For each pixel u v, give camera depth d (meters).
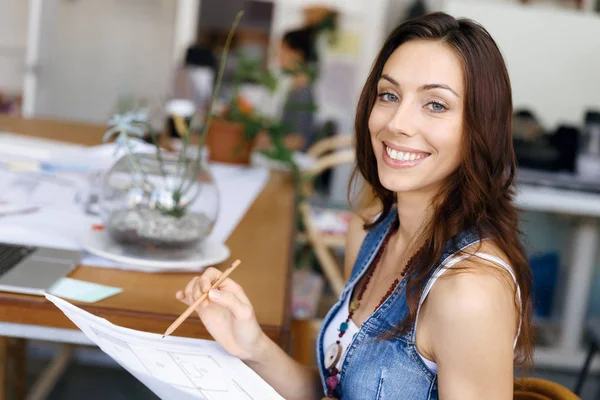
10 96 5.31
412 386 1.06
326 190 5.34
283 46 4.57
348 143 3.64
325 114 5.50
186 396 1.10
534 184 3.40
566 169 3.46
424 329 1.03
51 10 5.51
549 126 3.72
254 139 2.89
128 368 1.11
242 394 1.05
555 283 3.59
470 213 1.09
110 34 5.87
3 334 1.26
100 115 5.96
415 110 1.09
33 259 1.41
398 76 1.10
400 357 1.06
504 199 1.13
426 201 1.16
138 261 1.46
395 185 1.12
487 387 0.96
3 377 2.07
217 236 1.83
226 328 1.13
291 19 5.53
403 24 1.14
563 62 3.68
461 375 0.97
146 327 1.25
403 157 1.11
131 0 5.85
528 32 3.67
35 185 2.09
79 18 5.81
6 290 1.25
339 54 5.46
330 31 5.40
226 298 1.09
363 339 1.12
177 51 5.75
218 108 2.90
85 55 5.87
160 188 1.47
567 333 3.48
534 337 1.21
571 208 3.26
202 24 5.68
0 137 2.78
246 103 2.90
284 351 1.27
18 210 1.78
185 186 1.49
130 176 1.48
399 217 1.21
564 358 3.45
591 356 2.47
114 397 2.69
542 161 3.44
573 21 3.65
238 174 2.75
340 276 3.13
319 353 1.24
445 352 0.98
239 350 1.15
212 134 2.89
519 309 1.07
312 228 3.02
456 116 1.08
